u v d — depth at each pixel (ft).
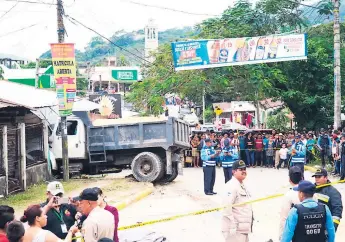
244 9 107.14
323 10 113.91
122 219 44.29
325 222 21.98
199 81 94.53
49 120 79.82
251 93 103.14
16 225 19.13
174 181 70.90
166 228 41.65
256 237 38.37
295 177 25.64
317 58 104.32
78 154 67.21
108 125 65.82
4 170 54.13
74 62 63.05
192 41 81.76
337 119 84.33
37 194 56.08
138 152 67.05
